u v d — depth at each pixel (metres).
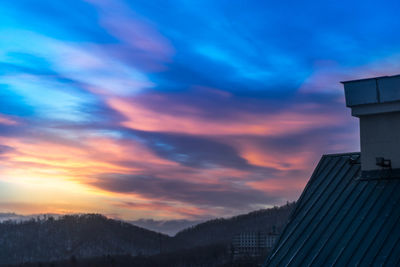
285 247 16.38
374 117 17.48
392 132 17.14
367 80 17.42
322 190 17.92
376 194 16.69
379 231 15.36
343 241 15.56
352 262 14.73
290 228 17.05
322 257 15.35
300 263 15.52
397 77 16.92
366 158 17.52
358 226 15.84
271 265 15.98
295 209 17.69
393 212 15.80
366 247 15.02
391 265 14.11
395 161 17.05
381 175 17.14
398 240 14.80
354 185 17.47
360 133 17.67
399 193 16.38
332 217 16.62
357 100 17.48
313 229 16.50
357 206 16.58
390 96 16.97
